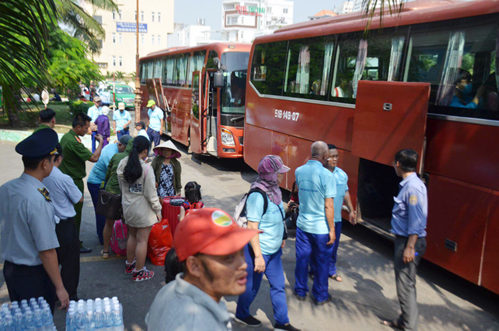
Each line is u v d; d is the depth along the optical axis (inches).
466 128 191.3
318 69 300.8
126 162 194.2
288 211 269.3
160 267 222.5
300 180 179.5
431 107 209.9
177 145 692.1
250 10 3875.5
